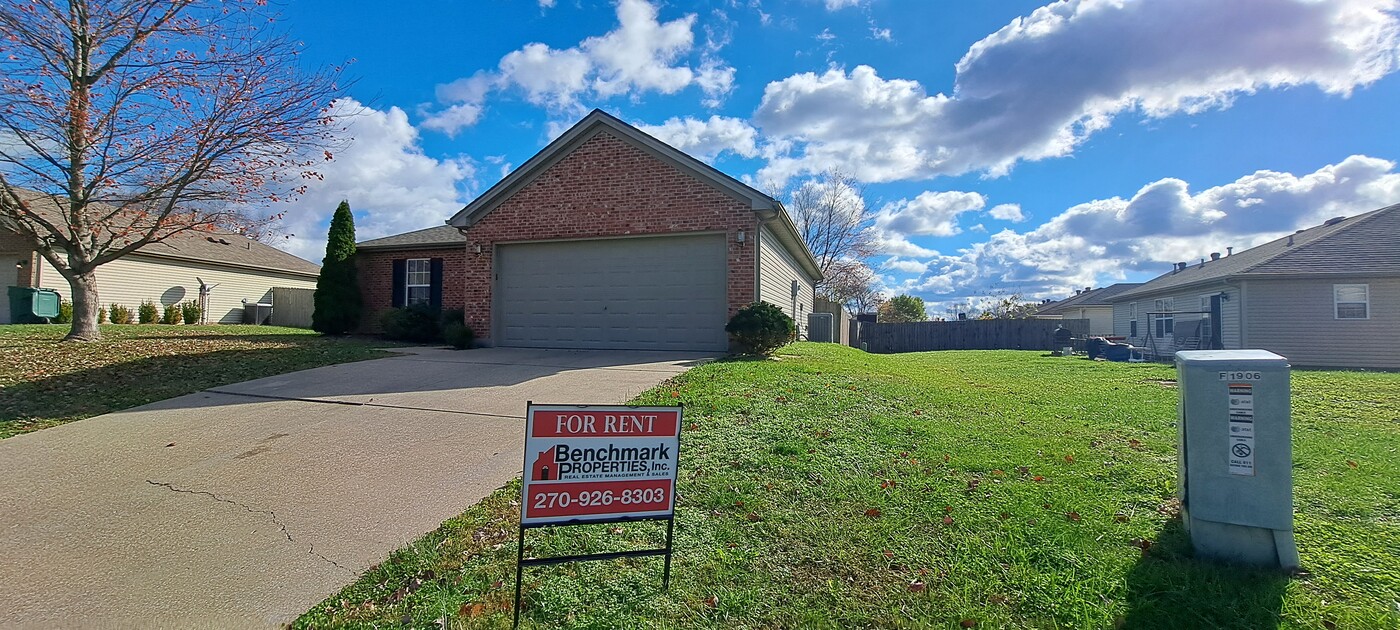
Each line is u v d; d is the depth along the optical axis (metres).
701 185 11.58
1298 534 3.38
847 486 4.12
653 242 12.07
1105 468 4.53
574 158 12.38
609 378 8.18
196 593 3.00
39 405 6.63
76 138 9.95
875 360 13.68
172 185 10.51
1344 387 9.11
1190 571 2.96
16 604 2.90
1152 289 22.59
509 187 12.67
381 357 10.45
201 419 6.07
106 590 3.02
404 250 16.25
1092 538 3.33
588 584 2.97
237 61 10.09
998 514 3.66
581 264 12.49
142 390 7.39
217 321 21.28
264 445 5.23
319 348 11.30
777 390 7.02
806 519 3.62
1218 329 18.38
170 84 9.98
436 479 4.44
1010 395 8.10
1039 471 4.44
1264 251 20.94
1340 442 5.49
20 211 10.08
